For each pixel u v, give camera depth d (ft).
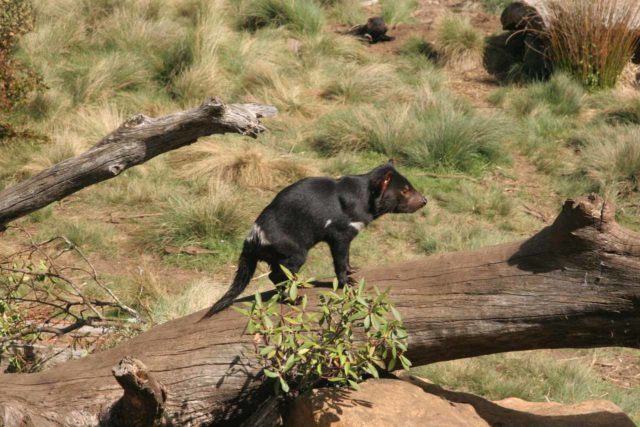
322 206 22.22
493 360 31.76
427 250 42.06
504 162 51.90
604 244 18.51
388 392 20.58
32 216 43.88
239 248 41.50
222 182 47.39
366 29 73.31
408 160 51.42
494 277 20.02
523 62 65.87
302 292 22.34
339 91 61.26
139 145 23.22
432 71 65.72
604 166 49.08
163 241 41.52
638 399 29.63
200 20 70.38
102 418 20.29
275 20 73.56
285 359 19.93
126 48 65.77
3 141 50.55
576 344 19.97
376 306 19.19
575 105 58.29
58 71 61.21
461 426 19.61
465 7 81.35
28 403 21.18
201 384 20.98
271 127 55.47
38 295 34.50
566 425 21.33
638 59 64.34
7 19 50.44
